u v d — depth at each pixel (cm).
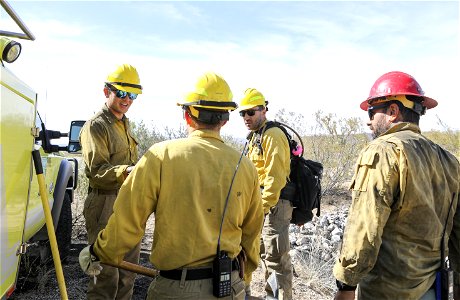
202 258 222
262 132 406
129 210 223
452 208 252
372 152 238
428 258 240
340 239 657
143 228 230
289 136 422
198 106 233
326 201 973
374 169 234
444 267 243
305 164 426
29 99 279
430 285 242
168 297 221
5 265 246
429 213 236
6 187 237
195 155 228
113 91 360
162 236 222
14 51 260
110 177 340
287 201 414
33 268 472
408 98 254
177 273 221
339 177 1048
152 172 223
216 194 227
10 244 252
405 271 234
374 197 230
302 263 551
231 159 237
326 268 538
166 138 1023
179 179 222
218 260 223
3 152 230
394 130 254
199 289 221
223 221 228
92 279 354
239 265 244
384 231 241
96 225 359
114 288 356
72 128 410
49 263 505
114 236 225
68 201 521
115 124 368
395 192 234
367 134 1091
